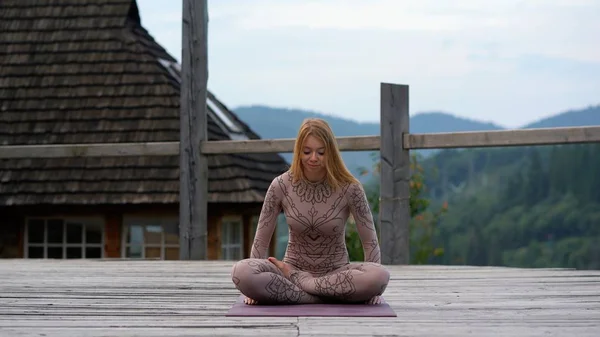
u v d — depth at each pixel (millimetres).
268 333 3352
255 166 12609
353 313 3859
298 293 4164
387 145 6922
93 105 12406
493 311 4004
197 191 7500
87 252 11891
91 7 13398
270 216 4367
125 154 7574
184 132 7496
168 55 13953
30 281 5480
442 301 4406
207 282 5414
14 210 11906
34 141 12133
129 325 3574
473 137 6668
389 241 6934
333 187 4297
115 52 12875
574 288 5043
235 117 14469
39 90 12633
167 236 11711
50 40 13125
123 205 11625
